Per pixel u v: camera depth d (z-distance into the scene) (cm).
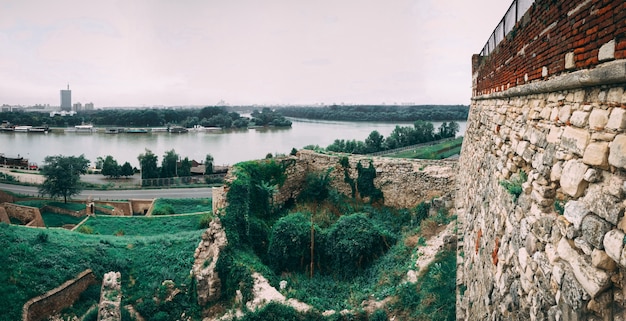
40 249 2198
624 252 339
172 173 7419
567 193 466
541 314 498
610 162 379
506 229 702
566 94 512
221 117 17838
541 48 613
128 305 1973
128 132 16100
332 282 2020
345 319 1606
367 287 1853
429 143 7012
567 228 449
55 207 4469
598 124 411
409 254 1959
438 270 1566
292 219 2298
